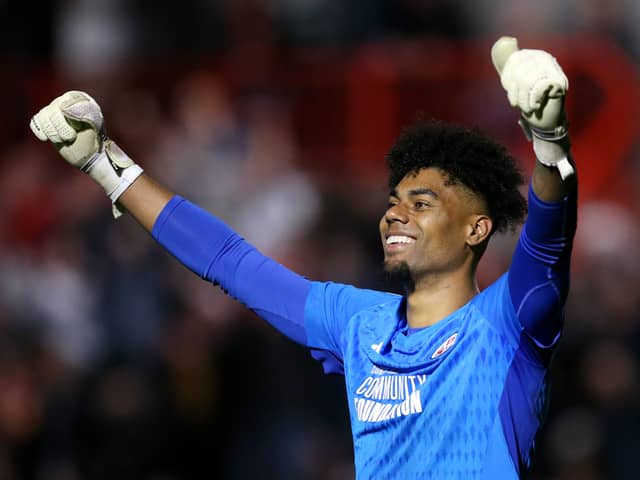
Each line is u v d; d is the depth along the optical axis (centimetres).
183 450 2881
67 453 2839
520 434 1164
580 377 2803
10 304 3130
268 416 2934
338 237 3181
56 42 3694
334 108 3409
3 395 2834
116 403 2839
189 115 3388
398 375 1200
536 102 1059
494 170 1237
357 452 1223
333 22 3544
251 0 3597
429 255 1217
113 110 3488
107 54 3619
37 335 3053
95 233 3197
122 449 2808
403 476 1178
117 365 2950
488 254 3134
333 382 2966
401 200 1238
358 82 3394
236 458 2911
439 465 1162
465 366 1167
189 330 3000
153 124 3466
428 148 1247
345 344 1273
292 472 2892
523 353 1157
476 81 3341
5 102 3584
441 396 1170
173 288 3100
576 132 3378
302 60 3447
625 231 3278
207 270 1355
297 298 1327
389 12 3534
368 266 3145
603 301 2980
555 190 1095
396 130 3372
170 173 3316
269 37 3578
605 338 2861
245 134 3403
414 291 1236
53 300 3134
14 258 3284
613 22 3550
